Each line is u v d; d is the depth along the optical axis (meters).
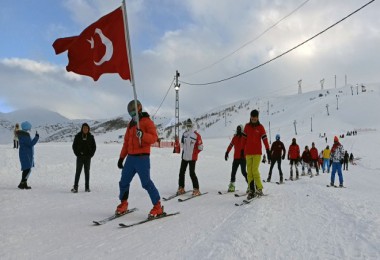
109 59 6.29
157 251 4.29
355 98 169.38
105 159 17.19
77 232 5.28
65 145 29.34
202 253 4.11
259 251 4.10
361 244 4.23
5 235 5.09
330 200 7.64
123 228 5.51
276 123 164.12
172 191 9.93
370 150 57.28
